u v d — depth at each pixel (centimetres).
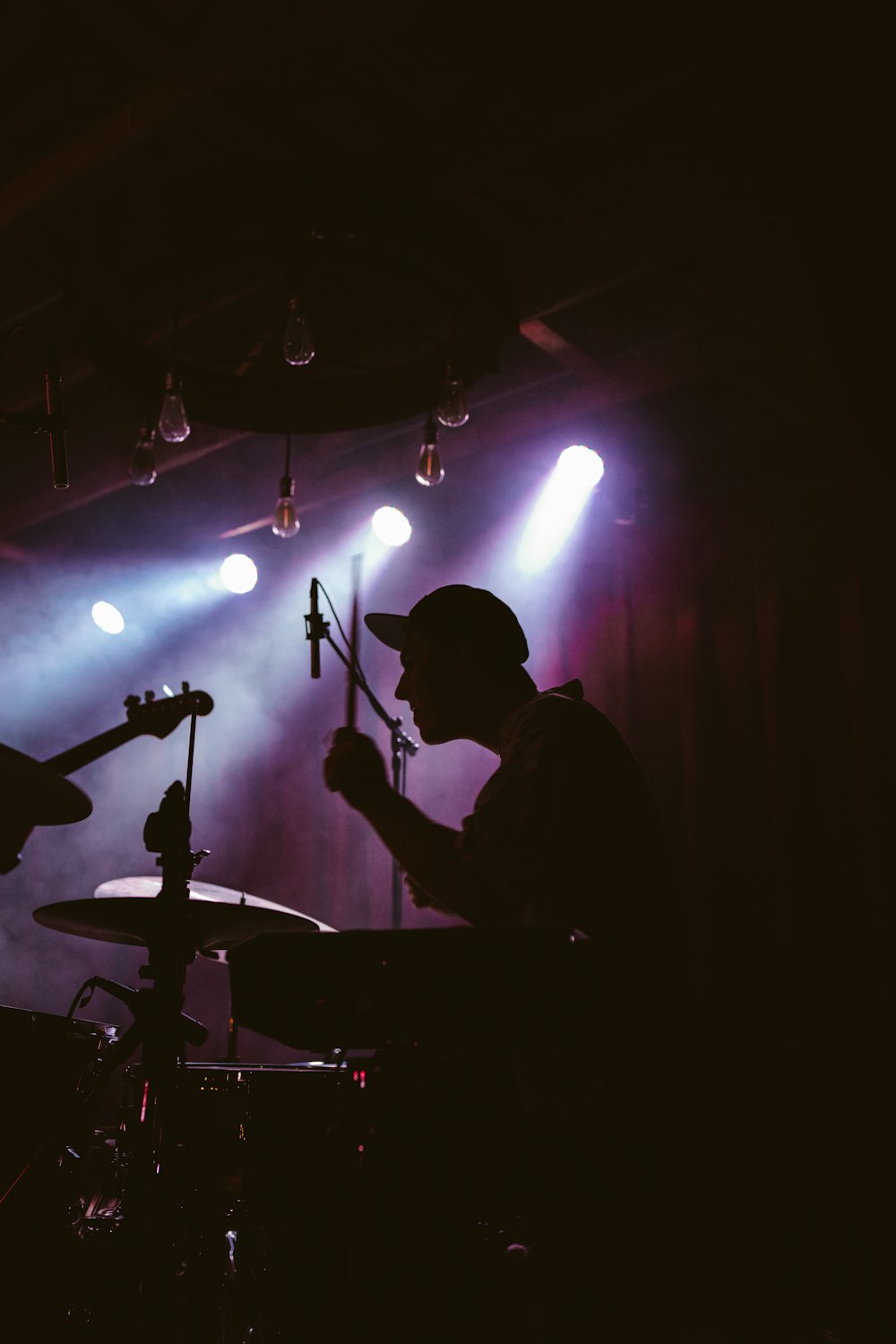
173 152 375
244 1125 177
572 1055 115
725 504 536
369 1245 111
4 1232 190
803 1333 287
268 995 110
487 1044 113
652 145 350
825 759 470
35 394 480
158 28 331
